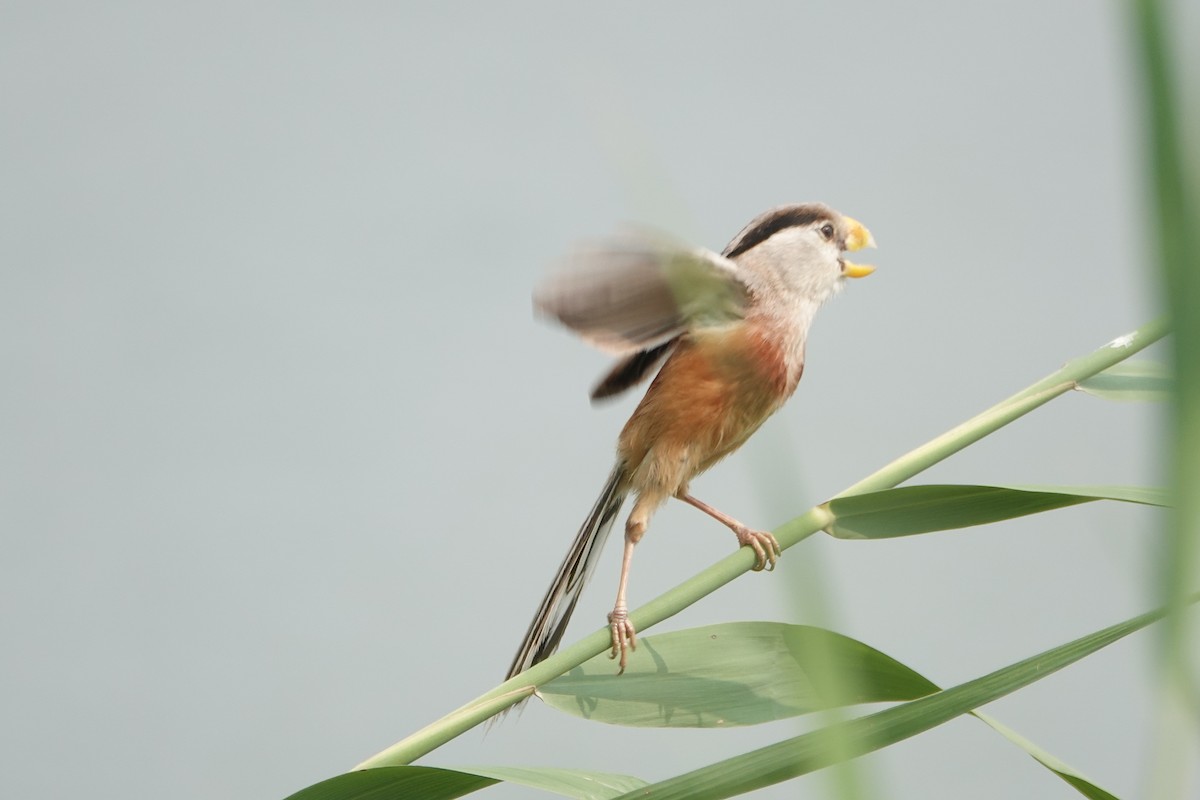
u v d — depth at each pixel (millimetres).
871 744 3510
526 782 3955
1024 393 4941
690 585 4738
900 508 4652
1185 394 1729
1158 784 1854
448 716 4312
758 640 4742
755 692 4637
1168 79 1577
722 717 4586
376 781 3873
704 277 5777
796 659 4699
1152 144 1610
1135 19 1586
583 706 4559
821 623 2354
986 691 3523
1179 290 1688
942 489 4543
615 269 5109
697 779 3615
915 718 3521
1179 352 1720
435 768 3836
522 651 6492
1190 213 1630
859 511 4680
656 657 4703
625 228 4945
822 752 2586
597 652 4559
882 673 4312
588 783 4074
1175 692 1861
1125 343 4988
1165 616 1844
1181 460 1756
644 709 4602
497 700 4387
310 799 3871
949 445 4805
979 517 4609
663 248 5090
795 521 4672
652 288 5410
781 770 3586
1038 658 3537
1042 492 4441
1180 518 1777
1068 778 4156
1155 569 1858
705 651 4730
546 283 4965
